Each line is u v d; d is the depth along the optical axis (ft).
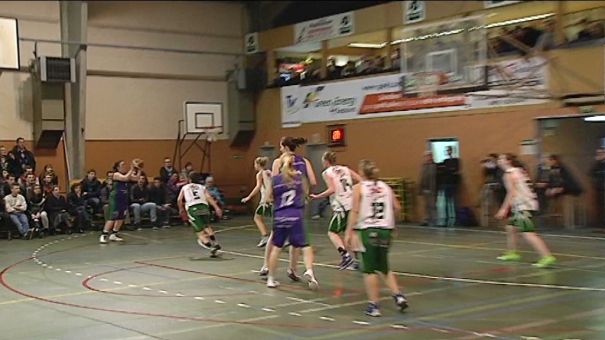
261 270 37.09
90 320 27.45
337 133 73.61
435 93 58.03
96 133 74.69
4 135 69.46
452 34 56.85
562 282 33.60
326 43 75.66
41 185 65.82
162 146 79.05
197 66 81.71
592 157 57.26
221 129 80.94
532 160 57.21
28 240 58.13
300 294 31.68
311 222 69.00
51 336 25.07
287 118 79.05
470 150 61.98
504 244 48.44
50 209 61.57
